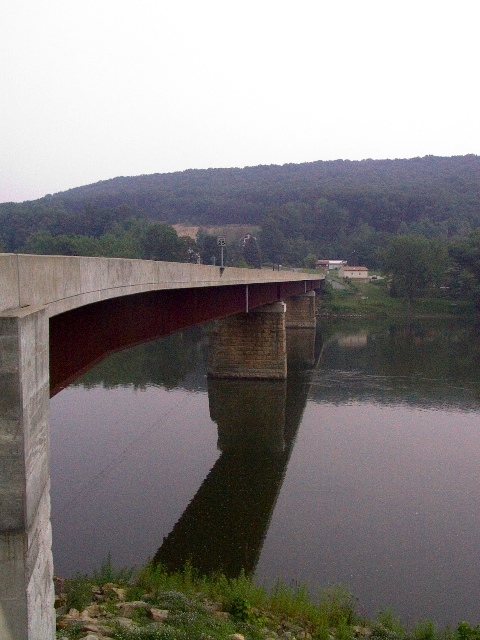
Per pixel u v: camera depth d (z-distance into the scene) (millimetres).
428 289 129375
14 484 7102
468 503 23391
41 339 8258
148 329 20547
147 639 10375
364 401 40469
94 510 21906
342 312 116062
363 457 28797
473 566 18500
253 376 45844
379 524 21328
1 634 7000
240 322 45812
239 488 24469
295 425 34250
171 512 21922
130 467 26734
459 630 13227
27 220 175250
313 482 25406
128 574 15258
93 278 12062
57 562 17734
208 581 16547
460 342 74312
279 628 12914
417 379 48438
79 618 11281
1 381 6973
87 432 32094
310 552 19156
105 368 51719
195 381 46250
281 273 50500
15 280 7871
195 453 28984
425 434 32844
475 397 41938
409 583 17359
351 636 12930
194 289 26719
